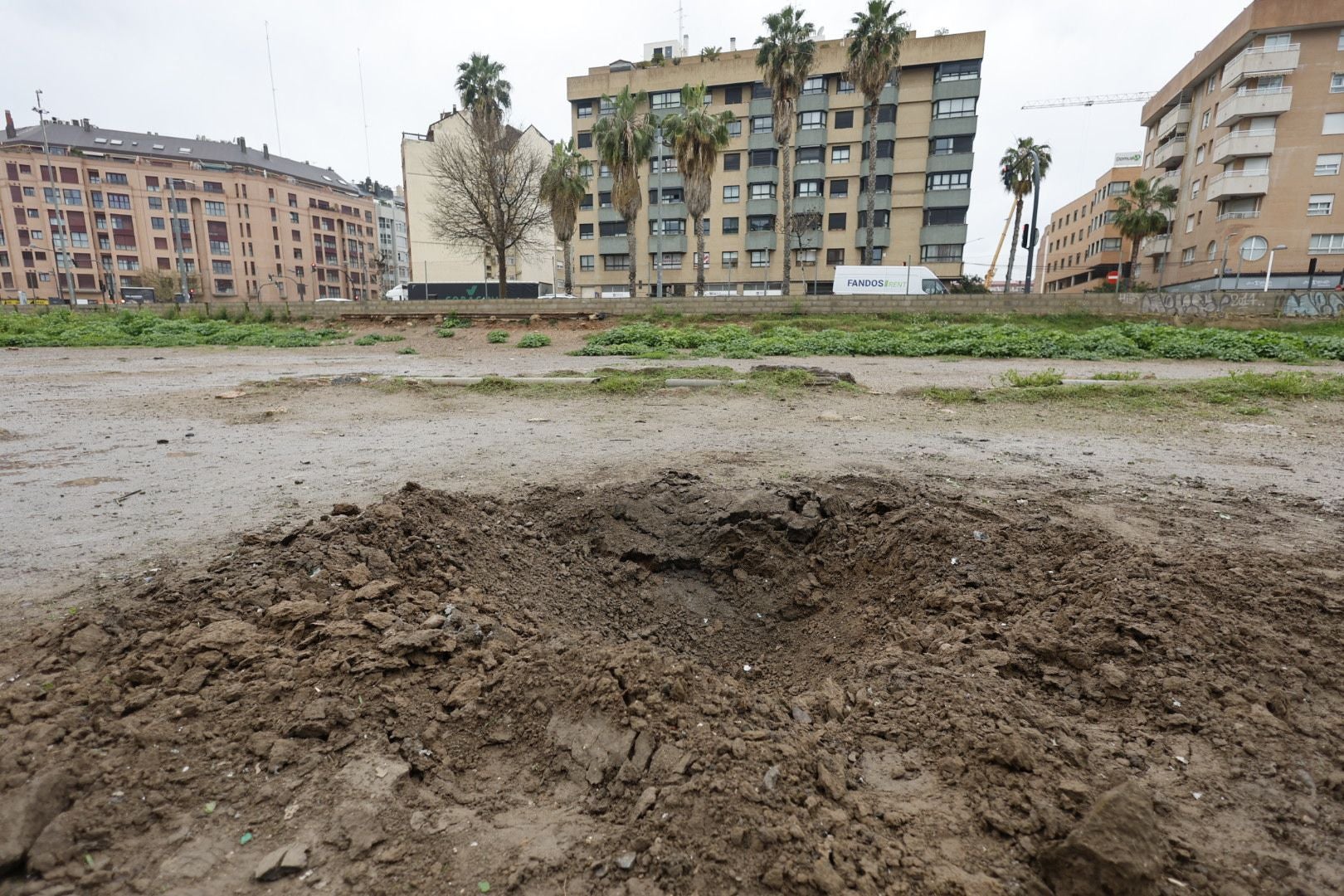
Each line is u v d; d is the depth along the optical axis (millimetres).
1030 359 15586
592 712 2332
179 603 2967
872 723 2457
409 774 2102
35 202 74438
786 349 16875
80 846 1757
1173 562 3410
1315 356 15055
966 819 1954
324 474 5422
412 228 56594
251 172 81312
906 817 1949
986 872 1768
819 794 2045
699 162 33562
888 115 45062
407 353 18328
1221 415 8305
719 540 4332
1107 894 1677
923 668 2766
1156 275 52000
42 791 1854
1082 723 2402
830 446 6570
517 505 4707
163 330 23891
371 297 97688
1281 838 1863
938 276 45844
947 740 2291
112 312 34875
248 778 2020
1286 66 38125
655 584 4121
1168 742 2260
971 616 3223
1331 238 39094
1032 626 2980
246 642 2633
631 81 49406
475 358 17250
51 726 2131
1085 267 69688
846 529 4398
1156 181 50125
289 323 29391
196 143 83125
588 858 1796
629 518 4543
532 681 2457
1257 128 39688
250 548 3572
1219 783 2062
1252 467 5797
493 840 1855
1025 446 6645
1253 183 39938
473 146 37625
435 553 3602
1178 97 47281
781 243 48219
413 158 55594
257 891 1670
